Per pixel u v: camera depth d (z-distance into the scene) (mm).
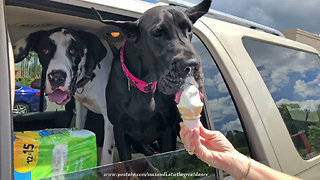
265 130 658
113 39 833
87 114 899
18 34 762
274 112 712
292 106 810
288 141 719
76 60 738
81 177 411
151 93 686
